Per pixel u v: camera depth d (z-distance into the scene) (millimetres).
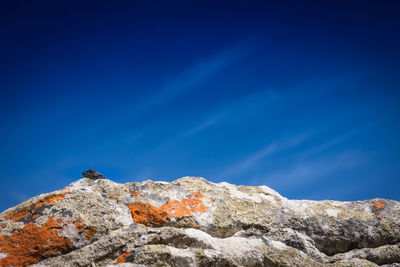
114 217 5824
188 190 6621
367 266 5863
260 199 6828
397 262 6227
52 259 5133
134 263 4969
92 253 5133
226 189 7074
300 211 6812
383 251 6324
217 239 5824
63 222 5492
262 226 6254
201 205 6344
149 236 5414
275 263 5645
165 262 5012
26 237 5258
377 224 6730
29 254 5121
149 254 5023
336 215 6824
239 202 6594
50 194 6012
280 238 6203
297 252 5957
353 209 7027
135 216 5988
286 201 7027
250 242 5840
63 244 5301
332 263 6055
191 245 5484
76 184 6543
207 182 7148
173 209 6137
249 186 7484
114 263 5043
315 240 6430
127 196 6270
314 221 6602
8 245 5172
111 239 5289
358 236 6523
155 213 6016
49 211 5629
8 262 5016
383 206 7105
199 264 5137
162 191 6488
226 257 5312
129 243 5297
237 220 6180
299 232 6430
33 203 5828
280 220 6465
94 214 5754
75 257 5078
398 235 6617
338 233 6512
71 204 5824
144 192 6383
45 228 5363
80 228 5508
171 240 5410
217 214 6215
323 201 7414
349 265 5887
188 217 6043
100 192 6348
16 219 5543
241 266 5375
